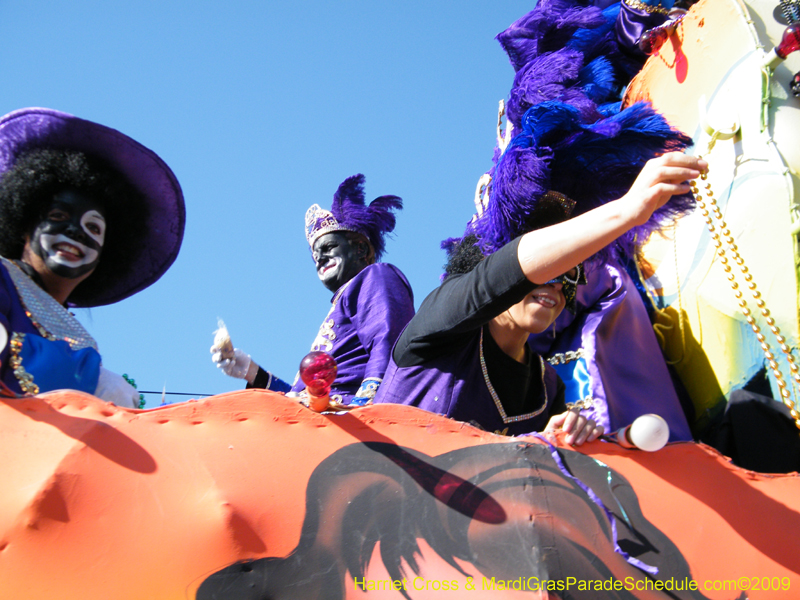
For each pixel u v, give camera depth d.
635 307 3.54
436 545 2.07
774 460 3.06
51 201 3.10
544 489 2.20
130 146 3.32
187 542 1.95
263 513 2.03
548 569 2.06
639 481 2.32
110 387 2.96
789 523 2.33
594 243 2.36
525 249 2.45
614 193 3.07
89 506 1.96
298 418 2.20
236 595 1.92
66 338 2.80
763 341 2.53
